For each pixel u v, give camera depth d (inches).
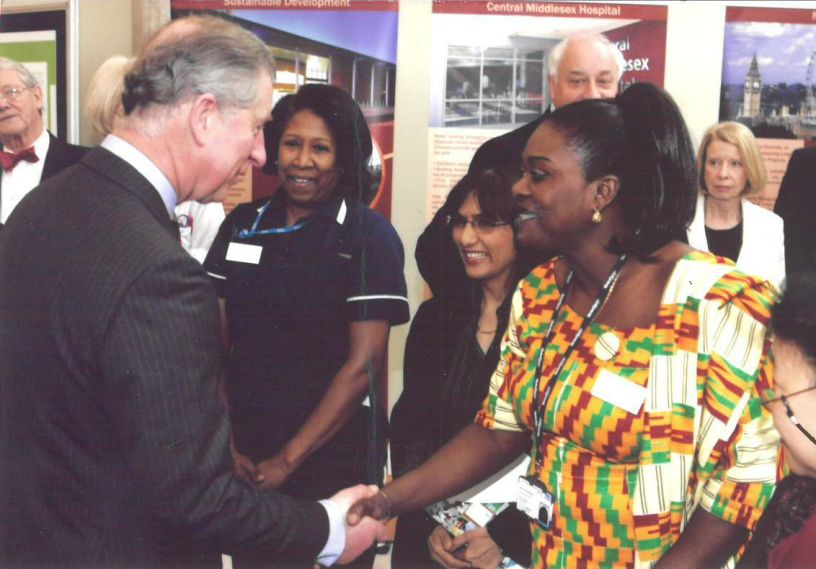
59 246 41.1
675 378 42.1
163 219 43.9
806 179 96.5
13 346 41.8
